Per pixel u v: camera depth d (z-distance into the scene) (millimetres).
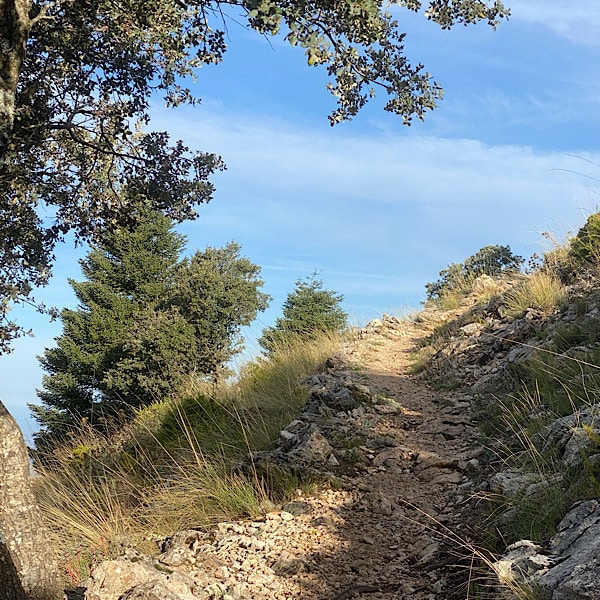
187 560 4836
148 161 7047
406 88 5762
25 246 7176
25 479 3953
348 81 5535
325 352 12188
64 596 4035
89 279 31641
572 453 4855
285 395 9141
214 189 7191
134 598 3586
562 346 7555
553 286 10414
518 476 5180
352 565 4809
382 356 12008
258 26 5086
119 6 6398
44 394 27781
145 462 7910
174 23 6426
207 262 31078
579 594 3143
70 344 28391
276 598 4395
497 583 3846
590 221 11188
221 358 26812
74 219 7383
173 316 27297
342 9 4930
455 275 20062
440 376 9844
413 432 7613
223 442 7645
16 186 6645
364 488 6125
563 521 4086
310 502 5910
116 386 24672
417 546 5004
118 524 5996
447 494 5824
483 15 5910
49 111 6633
